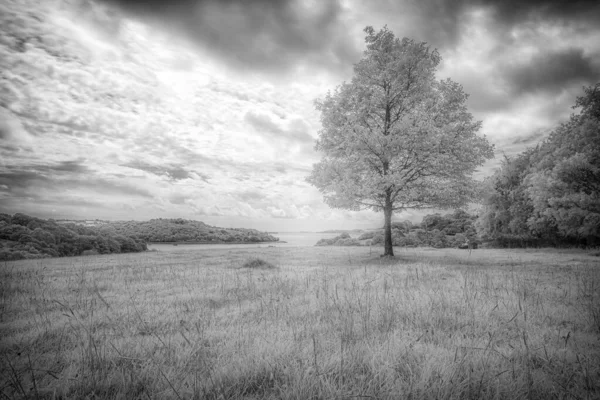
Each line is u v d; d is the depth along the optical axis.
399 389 2.18
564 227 19.06
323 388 2.19
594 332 3.55
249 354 2.85
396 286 6.78
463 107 15.36
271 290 6.50
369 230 39.25
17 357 2.95
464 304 4.79
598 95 19.66
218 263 13.98
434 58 15.93
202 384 2.29
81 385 2.37
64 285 7.53
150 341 3.37
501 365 2.65
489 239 27.75
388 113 16.73
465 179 15.20
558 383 2.29
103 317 4.53
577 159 17.91
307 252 22.23
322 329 3.77
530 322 3.99
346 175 15.18
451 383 2.27
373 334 3.47
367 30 16.83
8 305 5.25
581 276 7.88
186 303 5.29
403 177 15.34
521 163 26.05
